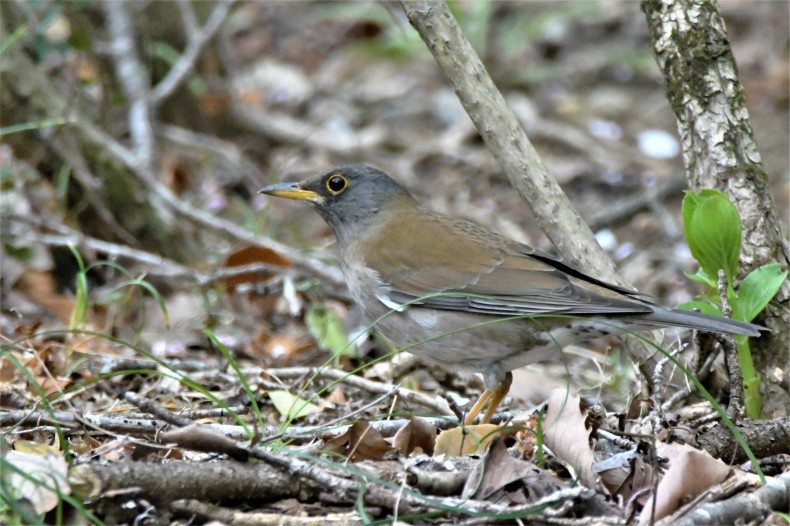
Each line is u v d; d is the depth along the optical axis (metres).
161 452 8.84
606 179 21.33
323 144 22.38
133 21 19.92
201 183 20.09
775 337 10.30
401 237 11.29
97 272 16.86
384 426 9.98
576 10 27.31
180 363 12.56
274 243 15.56
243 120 22.12
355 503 7.97
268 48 26.92
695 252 9.95
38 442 9.11
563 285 10.33
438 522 7.83
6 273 16.23
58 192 16.06
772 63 25.58
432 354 10.95
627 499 8.45
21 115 16.05
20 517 7.26
